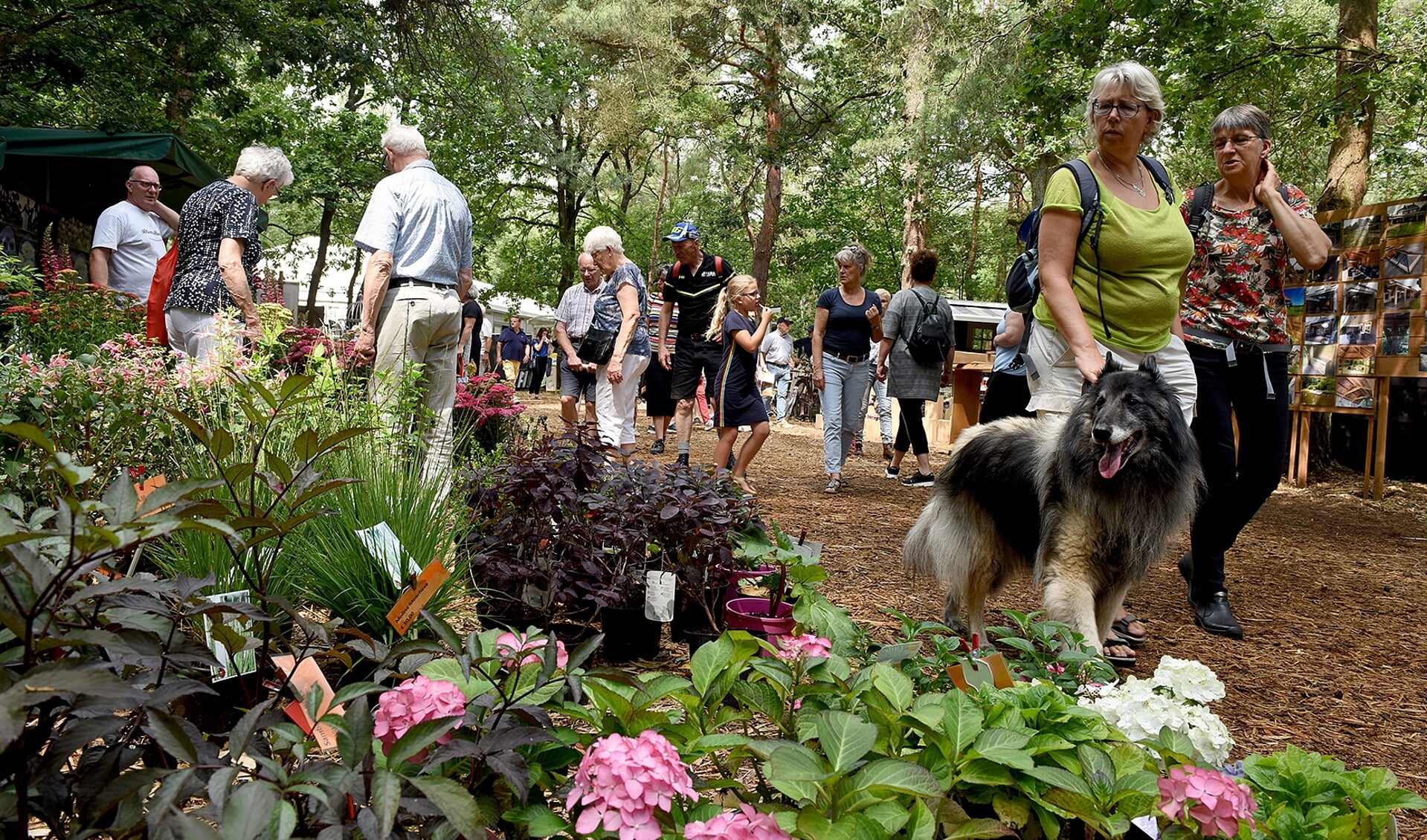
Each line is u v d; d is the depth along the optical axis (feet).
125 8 38.96
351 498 11.02
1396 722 11.78
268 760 4.53
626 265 24.45
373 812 4.33
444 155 89.45
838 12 79.15
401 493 11.57
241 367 13.57
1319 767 6.34
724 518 11.62
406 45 47.29
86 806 4.44
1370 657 14.60
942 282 133.08
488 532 12.06
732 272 28.32
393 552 10.38
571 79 81.00
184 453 11.44
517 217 108.27
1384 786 6.10
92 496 10.48
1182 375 14.17
